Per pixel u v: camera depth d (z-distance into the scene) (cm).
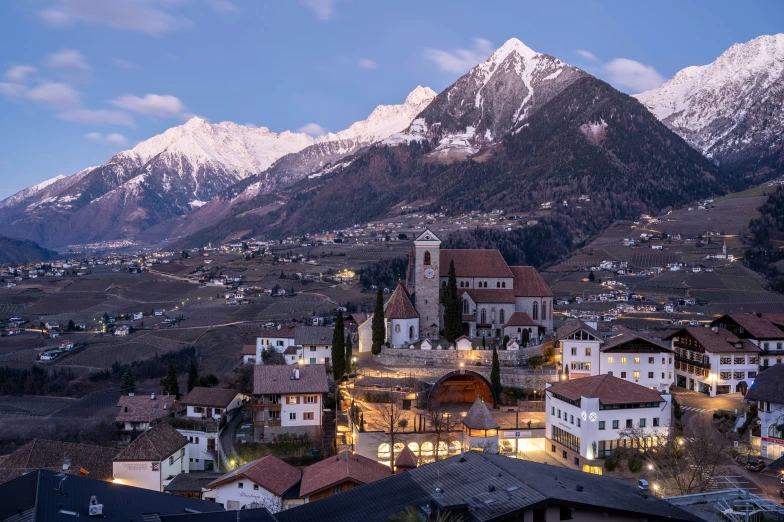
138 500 6181
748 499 6288
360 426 10300
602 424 9612
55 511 5394
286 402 10844
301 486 7612
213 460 11650
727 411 11544
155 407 13175
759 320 14138
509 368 13250
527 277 15812
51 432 15162
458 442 10388
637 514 5362
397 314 14475
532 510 5122
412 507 5034
